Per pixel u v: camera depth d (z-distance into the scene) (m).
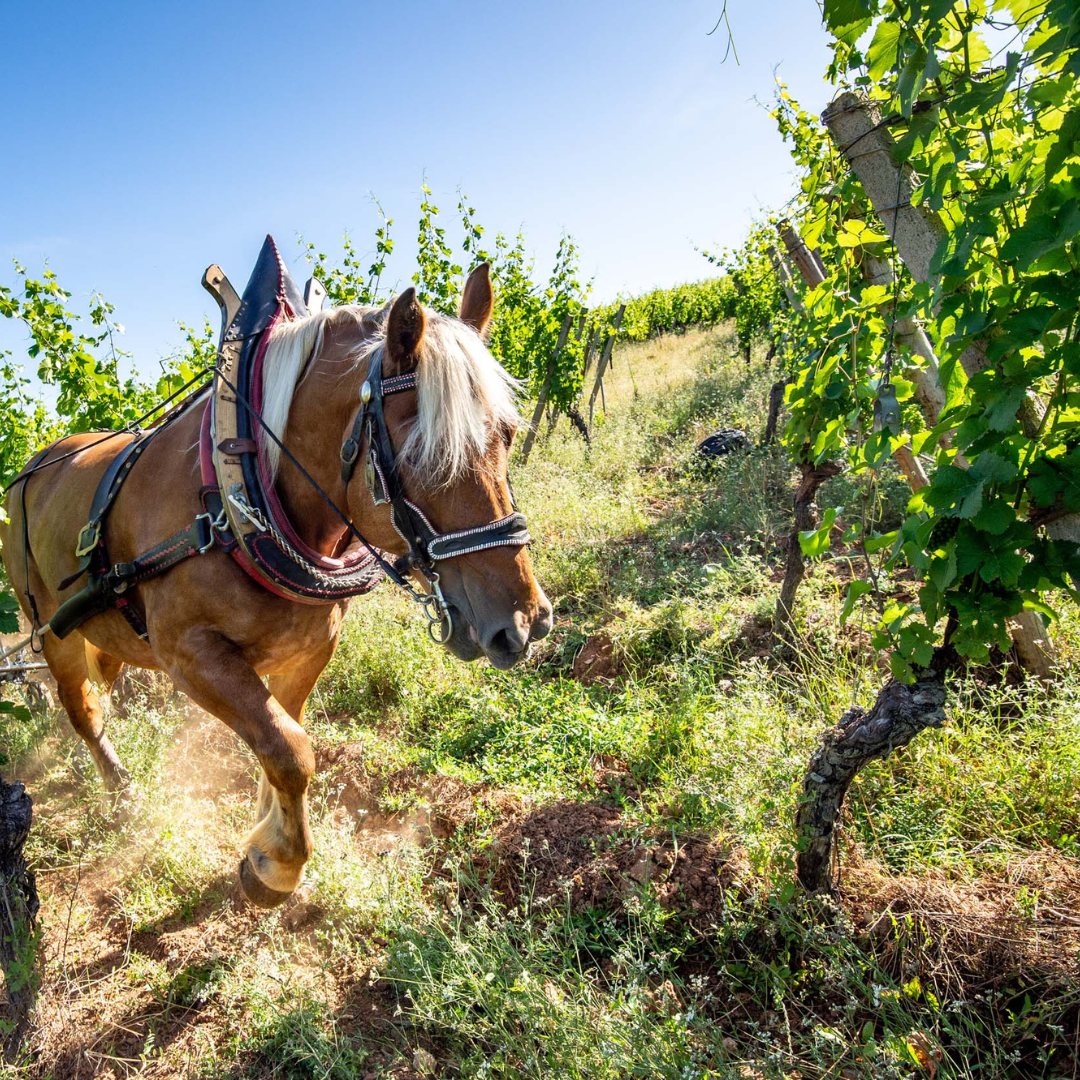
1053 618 2.21
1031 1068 2.00
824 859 2.42
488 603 2.09
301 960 2.68
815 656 3.69
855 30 2.11
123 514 2.72
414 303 2.05
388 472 2.13
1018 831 2.59
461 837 3.03
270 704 2.39
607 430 11.24
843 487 6.14
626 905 2.43
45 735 4.57
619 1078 1.97
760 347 18.64
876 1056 1.92
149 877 3.13
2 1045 2.33
